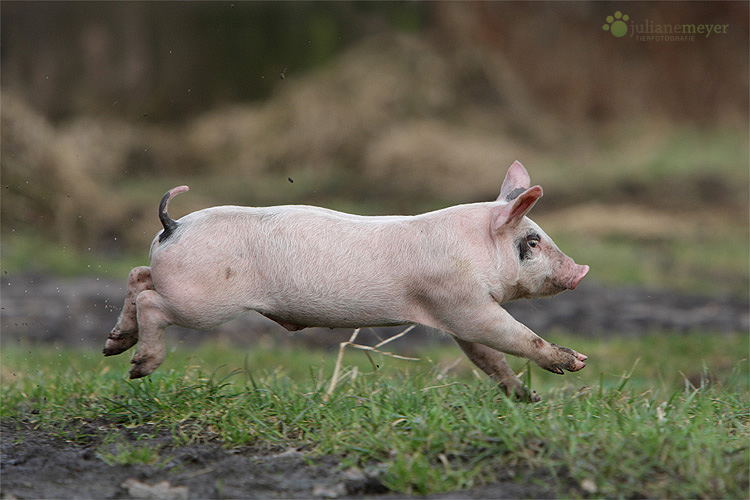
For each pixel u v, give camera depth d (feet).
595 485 51.78
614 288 166.71
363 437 59.47
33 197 190.70
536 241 67.56
